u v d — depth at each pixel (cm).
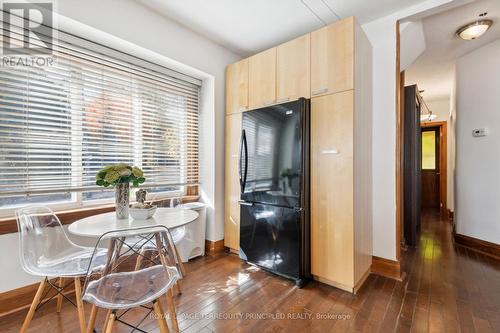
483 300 189
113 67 225
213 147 293
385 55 238
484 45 304
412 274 237
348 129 199
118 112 231
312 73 220
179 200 263
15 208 178
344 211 201
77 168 206
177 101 284
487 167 302
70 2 179
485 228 303
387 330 155
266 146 238
